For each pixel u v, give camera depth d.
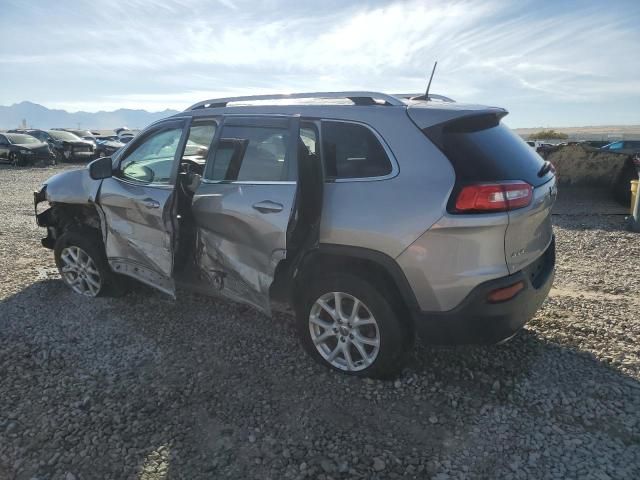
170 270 3.83
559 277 5.51
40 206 11.05
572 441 2.67
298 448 2.67
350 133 3.24
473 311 2.89
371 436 2.76
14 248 6.90
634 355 3.58
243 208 3.44
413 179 2.97
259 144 3.54
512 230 2.87
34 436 2.80
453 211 2.82
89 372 3.46
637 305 4.56
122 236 4.19
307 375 3.38
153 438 2.77
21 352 3.74
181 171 4.07
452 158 2.92
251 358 3.63
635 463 2.50
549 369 3.41
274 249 3.32
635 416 2.88
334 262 3.33
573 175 11.30
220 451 2.66
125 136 30.97
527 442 2.68
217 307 4.53
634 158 10.07
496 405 3.01
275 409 3.02
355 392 3.17
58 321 4.29
